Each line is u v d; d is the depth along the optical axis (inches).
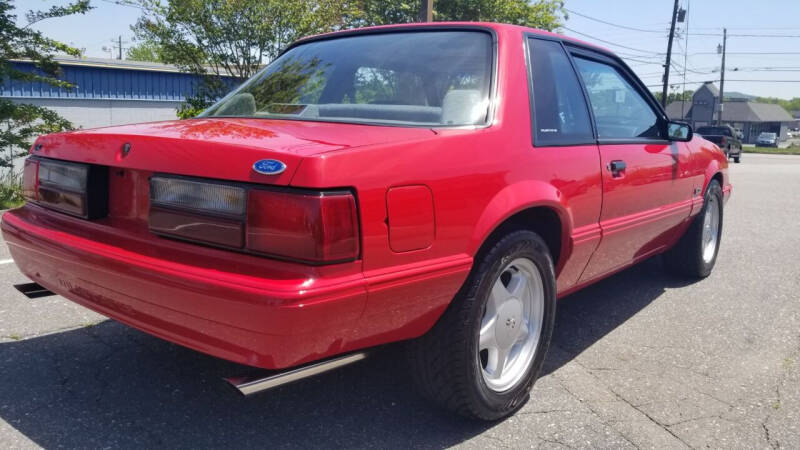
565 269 126.2
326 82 121.0
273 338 79.0
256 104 121.0
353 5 660.1
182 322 86.7
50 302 160.2
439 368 99.5
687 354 143.7
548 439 105.0
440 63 115.6
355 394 117.6
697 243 194.7
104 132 102.4
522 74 117.0
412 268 88.7
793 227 313.1
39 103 857.5
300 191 78.9
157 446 97.8
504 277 113.7
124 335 140.4
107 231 98.7
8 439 97.7
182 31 617.9
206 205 84.8
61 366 124.0
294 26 627.2
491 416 107.3
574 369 134.0
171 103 973.2
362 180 82.7
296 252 78.7
